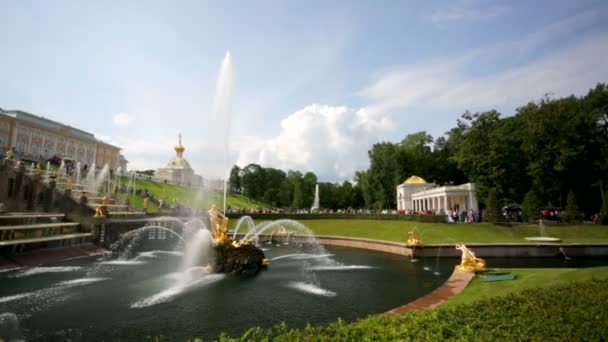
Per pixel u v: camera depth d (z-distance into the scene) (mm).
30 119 81188
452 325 7711
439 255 31281
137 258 31109
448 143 80250
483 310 8828
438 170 84000
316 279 21422
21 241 26047
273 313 14602
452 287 16922
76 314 14633
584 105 58750
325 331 7680
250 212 59750
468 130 54969
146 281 20891
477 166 53875
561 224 41406
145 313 14711
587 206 55812
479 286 16531
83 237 33938
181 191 83438
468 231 39344
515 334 6887
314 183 112562
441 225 42156
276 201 116875
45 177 40938
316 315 14273
